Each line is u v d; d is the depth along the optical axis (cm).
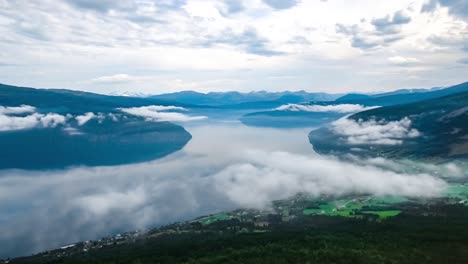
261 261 16112
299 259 15912
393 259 15425
